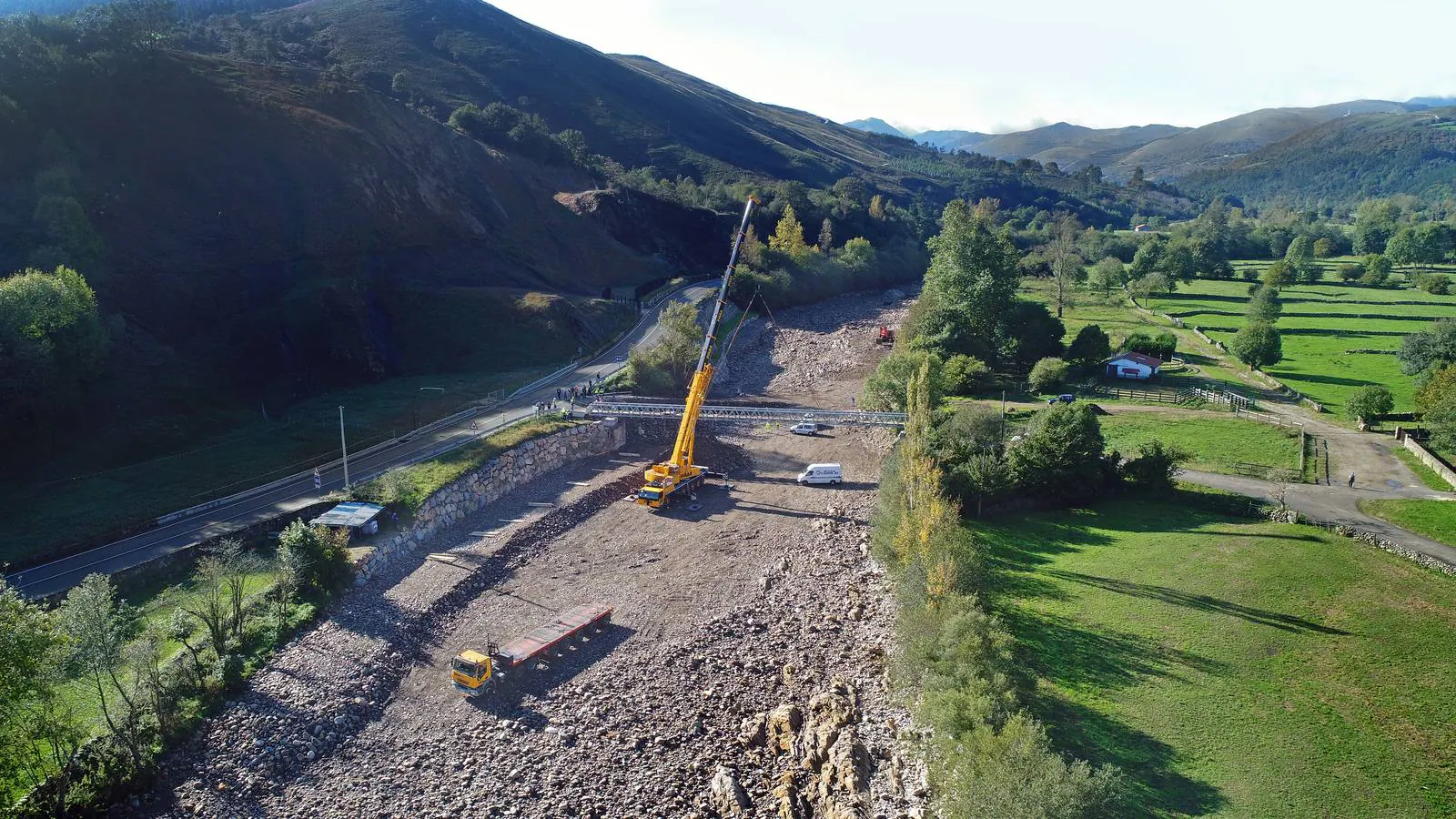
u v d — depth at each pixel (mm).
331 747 41094
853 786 36000
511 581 58438
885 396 93562
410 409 86812
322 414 84875
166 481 66188
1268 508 62156
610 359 111125
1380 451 75375
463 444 75000
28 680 34344
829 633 50500
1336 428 83062
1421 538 57062
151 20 131000
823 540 64750
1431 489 66062
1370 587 50719
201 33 191875
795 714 42156
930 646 41281
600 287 147500
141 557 53750
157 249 97312
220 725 41312
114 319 82938
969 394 99875
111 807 36656
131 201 100375
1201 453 75688
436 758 40438
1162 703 40750
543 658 48625
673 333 109812
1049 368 99562
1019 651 45312
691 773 38844
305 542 52938
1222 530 60156
